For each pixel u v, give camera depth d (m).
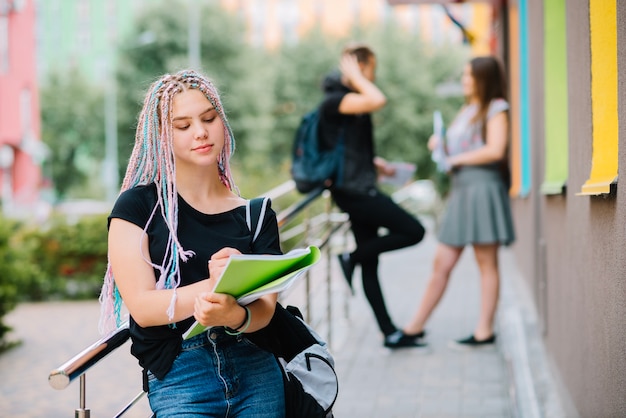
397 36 37.91
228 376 2.57
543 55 6.08
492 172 6.33
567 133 5.31
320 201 10.20
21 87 33.47
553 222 5.68
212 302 2.35
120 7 69.62
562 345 5.14
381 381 5.84
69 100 45.81
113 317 2.68
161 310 2.45
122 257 2.52
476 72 6.28
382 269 12.28
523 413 4.80
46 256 13.29
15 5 32.62
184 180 2.64
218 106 2.62
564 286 5.03
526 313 7.70
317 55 39.47
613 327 3.29
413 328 6.57
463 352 6.51
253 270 2.31
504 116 6.27
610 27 3.38
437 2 11.48
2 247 10.51
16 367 8.37
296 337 2.82
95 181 47.28
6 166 33.09
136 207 2.56
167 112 2.55
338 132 6.11
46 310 12.12
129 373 7.77
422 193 29.05
